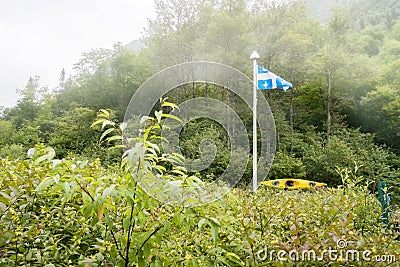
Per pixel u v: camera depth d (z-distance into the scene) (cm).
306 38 2197
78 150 1241
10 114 2712
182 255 181
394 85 2444
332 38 2341
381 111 2377
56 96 2712
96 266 161
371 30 3309
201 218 155
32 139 2084
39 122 2297
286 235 224
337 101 2461
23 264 168
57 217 213
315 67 2219
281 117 1767
